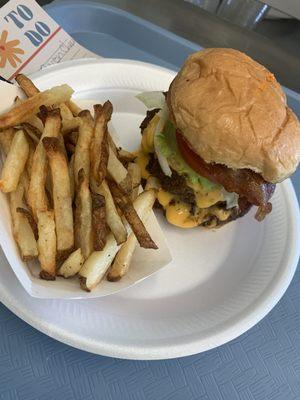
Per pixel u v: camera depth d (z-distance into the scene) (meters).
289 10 0.48
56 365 0.21
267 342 0.25
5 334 0.21
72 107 0.26
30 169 0.23
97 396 0.21
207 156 0.24
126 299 0.24
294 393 0.23
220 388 0.22
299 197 0.33
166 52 0.40
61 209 0.21
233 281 0.27
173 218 0.27
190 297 0.25
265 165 0.23
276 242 0.28
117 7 0.44
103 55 0.39
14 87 0.25
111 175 0.23
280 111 0.24
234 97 0.23
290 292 0.28
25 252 0.20
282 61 0.46
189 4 0.48
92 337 0.21
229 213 0.28
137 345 0.21
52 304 0.21
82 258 0.21
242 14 0.50
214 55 0.25
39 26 0.33
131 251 0.22
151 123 0.28
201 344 0.22
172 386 0.22
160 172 0.27
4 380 0.20
